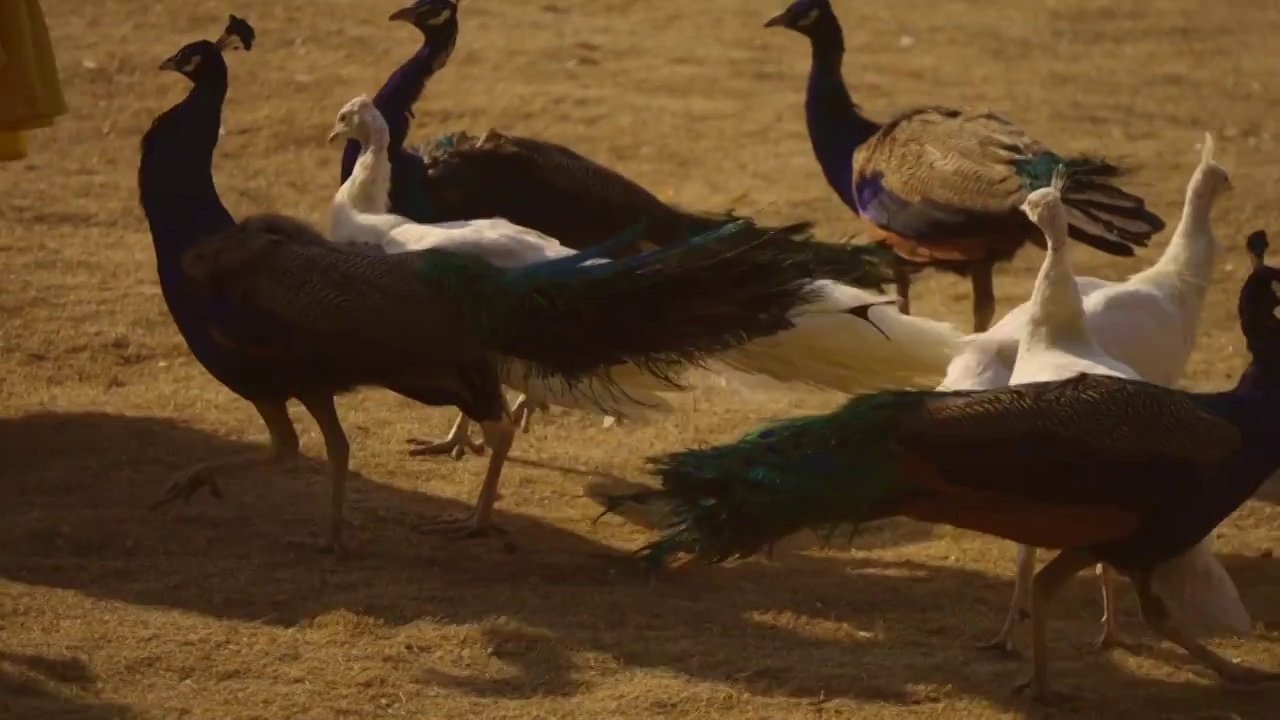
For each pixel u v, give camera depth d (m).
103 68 20.86
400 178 11.85
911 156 12.34
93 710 7.59
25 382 12.14
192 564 9.34
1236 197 18.08
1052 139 20.03
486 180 12.02
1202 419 7.65
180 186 9.79
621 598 9.19
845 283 9.71
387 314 9.04
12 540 9.47
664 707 7.86
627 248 10.68
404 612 8.84
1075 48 24.94
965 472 7.48
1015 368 8.79
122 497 10.22
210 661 8.16
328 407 9.58
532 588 9.27
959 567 9.98
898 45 24.36
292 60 21.77
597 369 9.16
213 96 9.94
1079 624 9.22
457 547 9.84
